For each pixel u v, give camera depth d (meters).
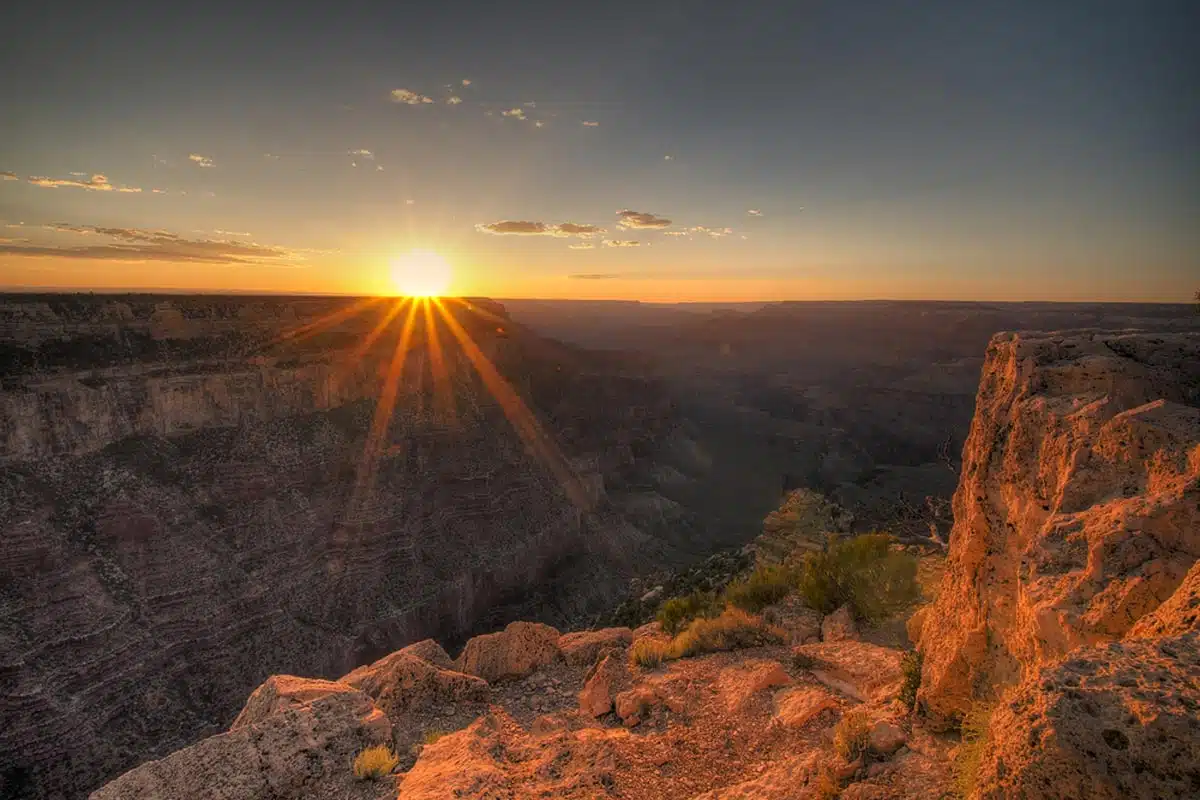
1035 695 3.45
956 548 7.83
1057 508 5.75
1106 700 3.16
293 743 7.23
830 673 9.90
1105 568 4.76
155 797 6.44
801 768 6.59
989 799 3.32
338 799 6.70
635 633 18.31
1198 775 2.72
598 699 10.08
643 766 7.57
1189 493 4.58
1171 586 4.38
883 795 5.54
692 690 9.97
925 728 6.91
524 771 7.54
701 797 6.59
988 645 6.49
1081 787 2.94
